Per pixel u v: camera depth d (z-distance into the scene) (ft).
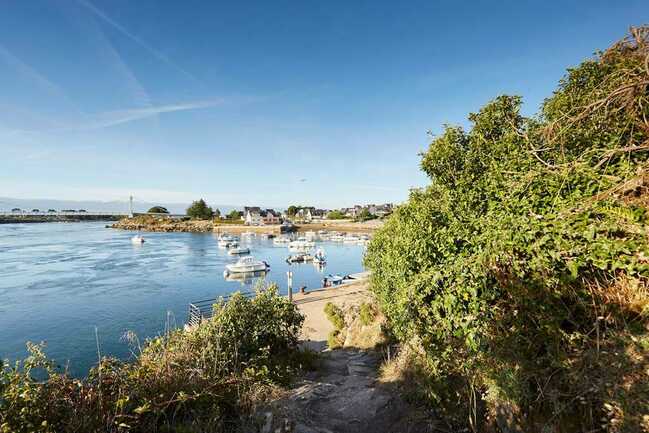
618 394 7.49
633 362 7.53
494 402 10.19
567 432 8.24
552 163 12.46
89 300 74.49
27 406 9.75
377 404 15.19
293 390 17.28
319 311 57.00
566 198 10.39
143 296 78.59
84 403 10.61
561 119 12.25
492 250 10.19
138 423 10.61
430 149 20.30
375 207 412.16
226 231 302.04
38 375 28.48
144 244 190.39
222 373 15.07
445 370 12.56
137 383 12.07
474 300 10.14
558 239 9.12
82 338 54.24
